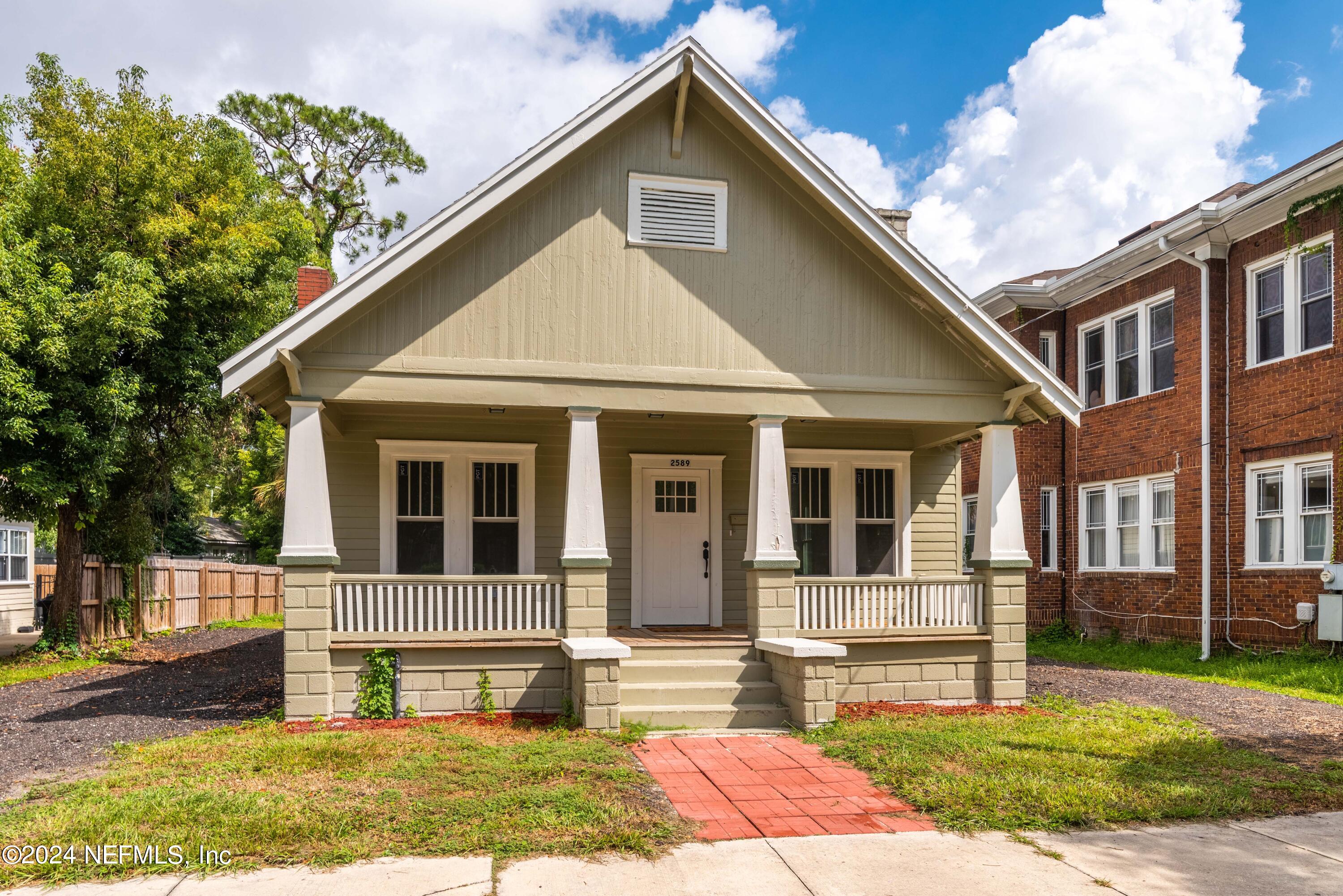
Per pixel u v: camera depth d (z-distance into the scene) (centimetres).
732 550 1299
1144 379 1731
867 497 1342
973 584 1079
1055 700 1075
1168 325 1689
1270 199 1404
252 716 960
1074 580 1916
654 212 1019
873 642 1030
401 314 952
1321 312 1377
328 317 900
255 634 2123
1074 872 518
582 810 598
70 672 1398
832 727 879
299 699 910
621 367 995
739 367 1025
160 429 1694
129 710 1025
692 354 1015
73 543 1593
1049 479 1969
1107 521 1822
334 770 686
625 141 1017
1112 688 1206
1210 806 637
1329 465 1352
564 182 998
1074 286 1891
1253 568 1461
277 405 1036
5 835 537
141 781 660
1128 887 496
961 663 1058
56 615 1580
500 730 851
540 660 962
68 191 1505
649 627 1262
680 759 772
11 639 1930
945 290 1029
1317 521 1372
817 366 1042
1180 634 1588
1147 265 1705
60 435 1383
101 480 1450
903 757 753
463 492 1203
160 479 1748
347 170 3534
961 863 530
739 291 1033
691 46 987
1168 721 967
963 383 1077
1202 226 1524
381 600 943
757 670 982
